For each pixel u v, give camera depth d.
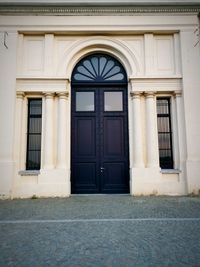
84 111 8.68
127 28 8.44
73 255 3.24
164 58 8.59
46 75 8.29
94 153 8.52
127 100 8.72
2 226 4.56
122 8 8.38
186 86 8.22
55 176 7.91
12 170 7.76
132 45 8.67
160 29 8.44
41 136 8.32
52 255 3.24
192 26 8.46
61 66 8.47
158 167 8.03
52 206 6.36
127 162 8.46
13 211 5.81
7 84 8.11
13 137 7.95
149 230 4.24
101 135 8.59
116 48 8.62
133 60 8.56
